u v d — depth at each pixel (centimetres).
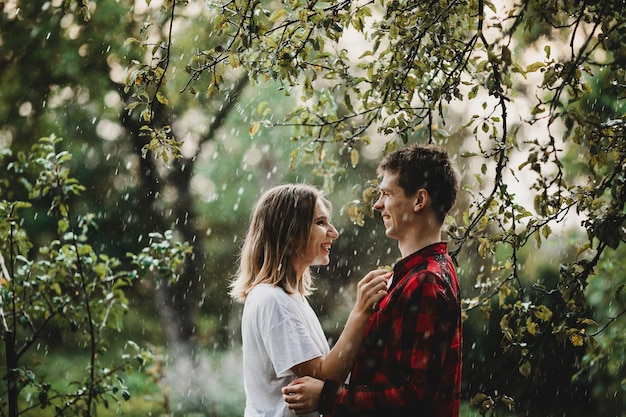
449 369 271
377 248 1427
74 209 1452
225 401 1146
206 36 1151
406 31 311
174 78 1189
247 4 301
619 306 649
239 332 1572
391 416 259
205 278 1596
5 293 482
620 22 252
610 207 284
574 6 241
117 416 1077
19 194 1406
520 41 634
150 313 1545
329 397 265
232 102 1366
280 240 300
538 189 300
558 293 328
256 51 319
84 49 1206
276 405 286
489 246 337
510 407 317
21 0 1188
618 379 730
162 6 321
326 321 1439
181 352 1370
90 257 516
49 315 511
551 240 682
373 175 1420
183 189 1471
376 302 275
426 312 261
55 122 1307
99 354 520
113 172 1440
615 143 284
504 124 304
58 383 1145
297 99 1327
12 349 484
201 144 1435
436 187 279
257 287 296
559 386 977
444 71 333
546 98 662
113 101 1281
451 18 327
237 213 1562
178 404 1129
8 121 1280
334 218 1414
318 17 300
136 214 1468
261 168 1527
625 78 285
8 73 1241
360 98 358
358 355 278
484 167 331
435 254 278
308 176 1470
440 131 366
